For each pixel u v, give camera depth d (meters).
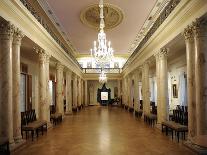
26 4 8.79
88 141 8.72
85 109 27.02
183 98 15.34
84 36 20.33
